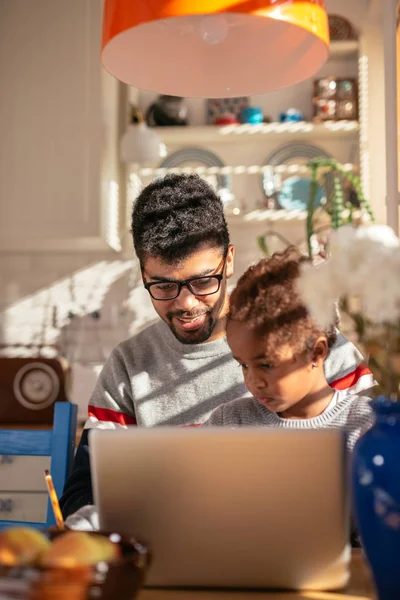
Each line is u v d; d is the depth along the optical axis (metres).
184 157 3.87
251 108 3.73
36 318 3.88
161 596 0.89
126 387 1.81
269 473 0.89
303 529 0.89
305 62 1.61
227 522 0.90
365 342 0.83
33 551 0.81
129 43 1.57
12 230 3.57
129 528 0.91
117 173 3.81
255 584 0.91
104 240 3.59
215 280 1.66
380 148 3.65
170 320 1.70
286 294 1.19
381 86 3.70
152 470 0.91
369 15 3.74
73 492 1.47
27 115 3.62
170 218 1.62
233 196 3.81
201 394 1.77
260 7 1.34
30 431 1.63
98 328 3.85
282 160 3.81
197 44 1.61
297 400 1.25
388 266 0.80
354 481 0.81
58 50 3.63
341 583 0.91
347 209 3.45
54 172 3.57
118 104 3.85
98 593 0.74
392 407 0.79
